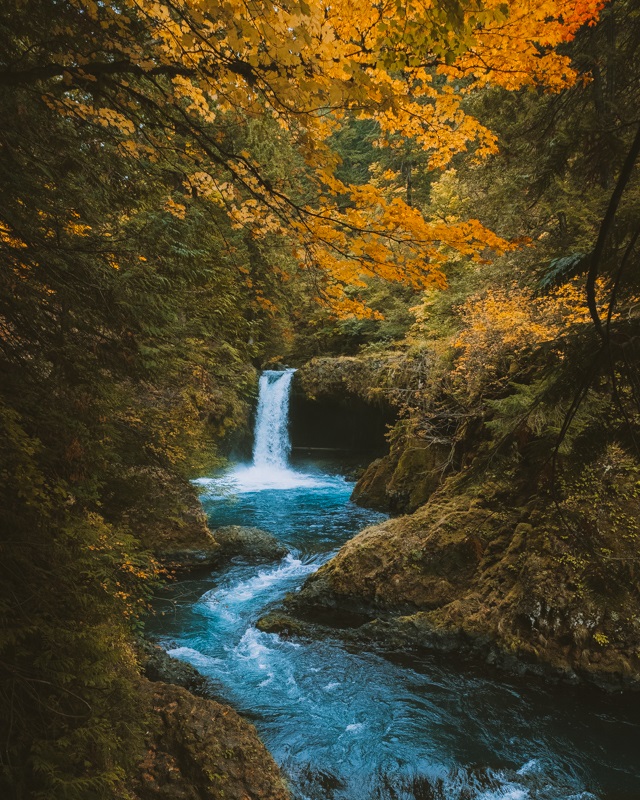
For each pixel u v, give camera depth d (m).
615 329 1.65
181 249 5.45
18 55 3.30
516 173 10.05
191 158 2.97
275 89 1.95
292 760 4.95
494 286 11.06
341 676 6.23
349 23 1.93
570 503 6.98
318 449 20.62
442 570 7.49
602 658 5.94
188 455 8.55
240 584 8.94
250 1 1.60
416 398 13.14
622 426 1.73
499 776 4.77
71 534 3.29
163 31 2.19
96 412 4.37
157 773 3.85
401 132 2.46
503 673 6.18
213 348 11.02
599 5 1.95
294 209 2.38
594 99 5.72
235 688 6.03
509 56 2.14
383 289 19.06
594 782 4.69
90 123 3.51
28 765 2.77
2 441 3.07
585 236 8.23
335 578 7.95
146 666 5.99
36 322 4.17
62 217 4.18
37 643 3.00
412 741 5.19
